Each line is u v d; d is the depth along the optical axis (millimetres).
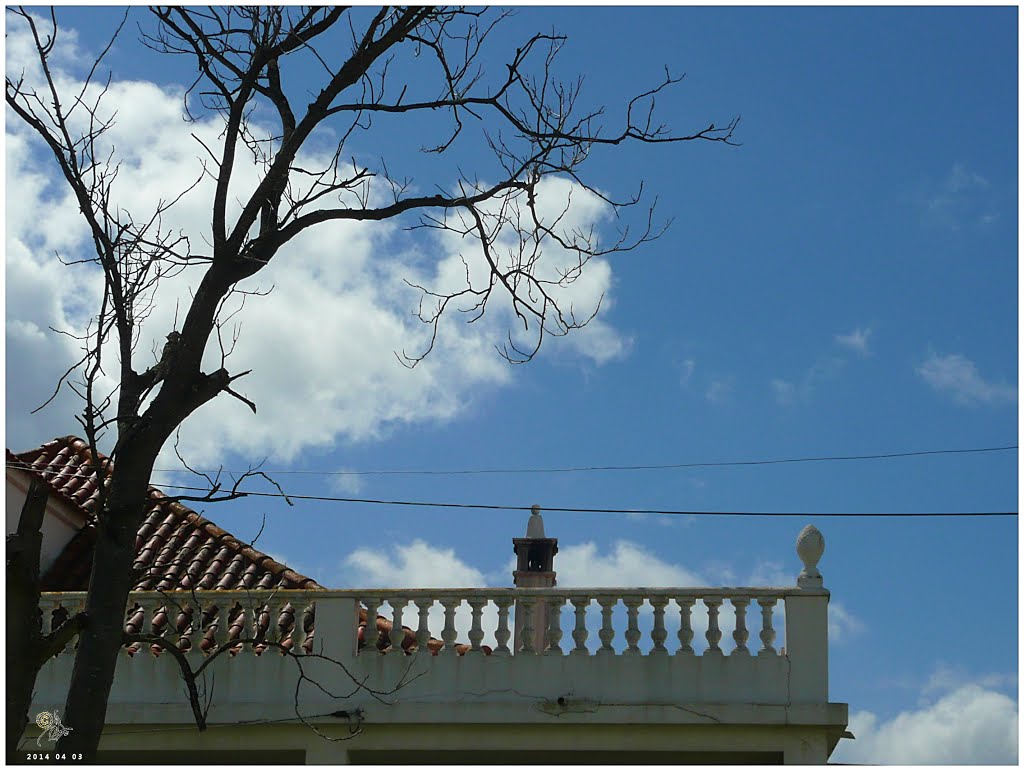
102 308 10484
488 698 15109
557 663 15164
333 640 15516
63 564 18297
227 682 15445
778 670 14906
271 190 11102
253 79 11320
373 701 15219
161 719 15297
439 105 11758
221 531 18906
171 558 18328
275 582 17688
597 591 15344
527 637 15336
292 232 11211
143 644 15711
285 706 15234
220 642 15719
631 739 14945
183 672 10938
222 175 11062
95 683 9922
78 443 20625
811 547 15273
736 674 14938
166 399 10516
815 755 14648
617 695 14984
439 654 15359
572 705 14938
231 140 11180
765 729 14773
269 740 15289
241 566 18188
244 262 10875
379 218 11477
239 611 16719
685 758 14953
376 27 11531
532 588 15461
